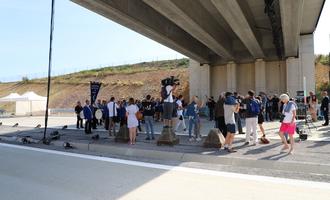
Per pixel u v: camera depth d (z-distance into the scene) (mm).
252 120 11406
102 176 7230
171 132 11820
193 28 21172
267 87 33156
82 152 11180
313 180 6781
